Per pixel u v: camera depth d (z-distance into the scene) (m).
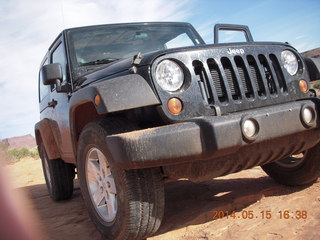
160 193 2.63
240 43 3.04
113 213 2.82
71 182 5.14
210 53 2.82
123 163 2.38
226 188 4.13
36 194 6.20
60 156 4.70
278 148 2.86
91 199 3.18
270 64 3.08
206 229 2.88
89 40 3.93
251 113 2.57
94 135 2.83
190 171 2.64
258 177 4.54
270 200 3.42
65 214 4.25
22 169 11.30
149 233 2.66
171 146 2.34
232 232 2.74
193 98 2.64
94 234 3.28
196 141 2.38
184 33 4.54
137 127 2.66
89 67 3.71
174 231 2.92
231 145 2.43
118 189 2.63
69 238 3.28
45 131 4.71
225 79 2.81
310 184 3.78
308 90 3.23
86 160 3.16
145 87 2.54
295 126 2.73
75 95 2.94
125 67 2.80
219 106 2.72
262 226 2.77
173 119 2.56
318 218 2.76
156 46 4.19
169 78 2.62
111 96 2.44
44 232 3.54
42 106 5.52
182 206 3.63
